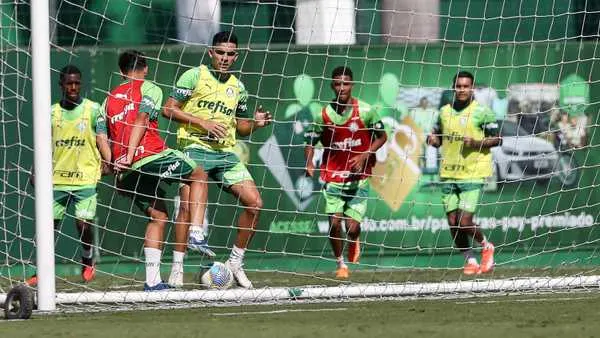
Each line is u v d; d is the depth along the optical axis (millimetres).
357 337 20250
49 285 27578
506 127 41844
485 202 41938
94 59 40312
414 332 20750
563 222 42250
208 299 29766
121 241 40375
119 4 42438
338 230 37906
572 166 42094
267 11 42969
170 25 42812
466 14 39094
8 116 39344
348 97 37531
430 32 42812
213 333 21125
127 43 42531
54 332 22062
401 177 41531
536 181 42031
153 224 32188
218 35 33375
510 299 28938
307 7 43125
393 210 41531
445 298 29766
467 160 38750
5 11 36531
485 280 31766
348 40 43344
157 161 32000
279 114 41094
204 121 32875
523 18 43562
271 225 41125
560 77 41812
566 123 41938
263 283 35750
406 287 30562
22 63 38438
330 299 29906
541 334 20312
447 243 41750
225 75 33531
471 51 41625
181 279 32625
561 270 39688
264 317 24578
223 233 40781
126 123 32406
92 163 37125
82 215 37219
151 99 32156
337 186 37938
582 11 42188
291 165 41281
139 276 39406
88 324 23484
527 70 41750
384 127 38031
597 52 41938
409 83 41562
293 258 41344
